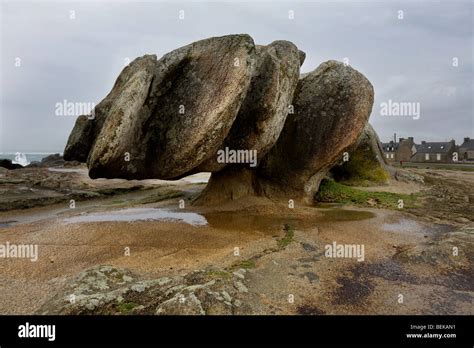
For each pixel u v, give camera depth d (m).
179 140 16.89
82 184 33.31
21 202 23.75
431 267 12.09
